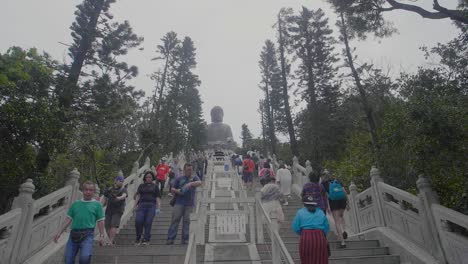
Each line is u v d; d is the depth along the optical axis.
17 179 8.27
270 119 37.81
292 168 19.80
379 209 9.26
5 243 6.21
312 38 28.44
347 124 23.00
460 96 7.61
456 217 6.34
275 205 8.55
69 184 9.02
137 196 8.82
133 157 23.47
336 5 10.40
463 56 9.13
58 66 15.52
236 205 13.77
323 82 27.16
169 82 35.34
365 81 20.77
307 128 25.62
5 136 7.98
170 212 13.51
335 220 8.77
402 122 7.88
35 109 8.57
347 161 16.31
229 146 48.03
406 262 7.46
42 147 8.70
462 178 6.75
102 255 7.21
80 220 5.96
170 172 18.69
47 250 7.35
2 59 8.42
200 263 7.11
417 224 7.64
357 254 8.02
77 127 15.31
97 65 17.45
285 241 8.92
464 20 7.72
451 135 6.61
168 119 32.47
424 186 7.44
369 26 10.36
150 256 7.25
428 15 8.30
